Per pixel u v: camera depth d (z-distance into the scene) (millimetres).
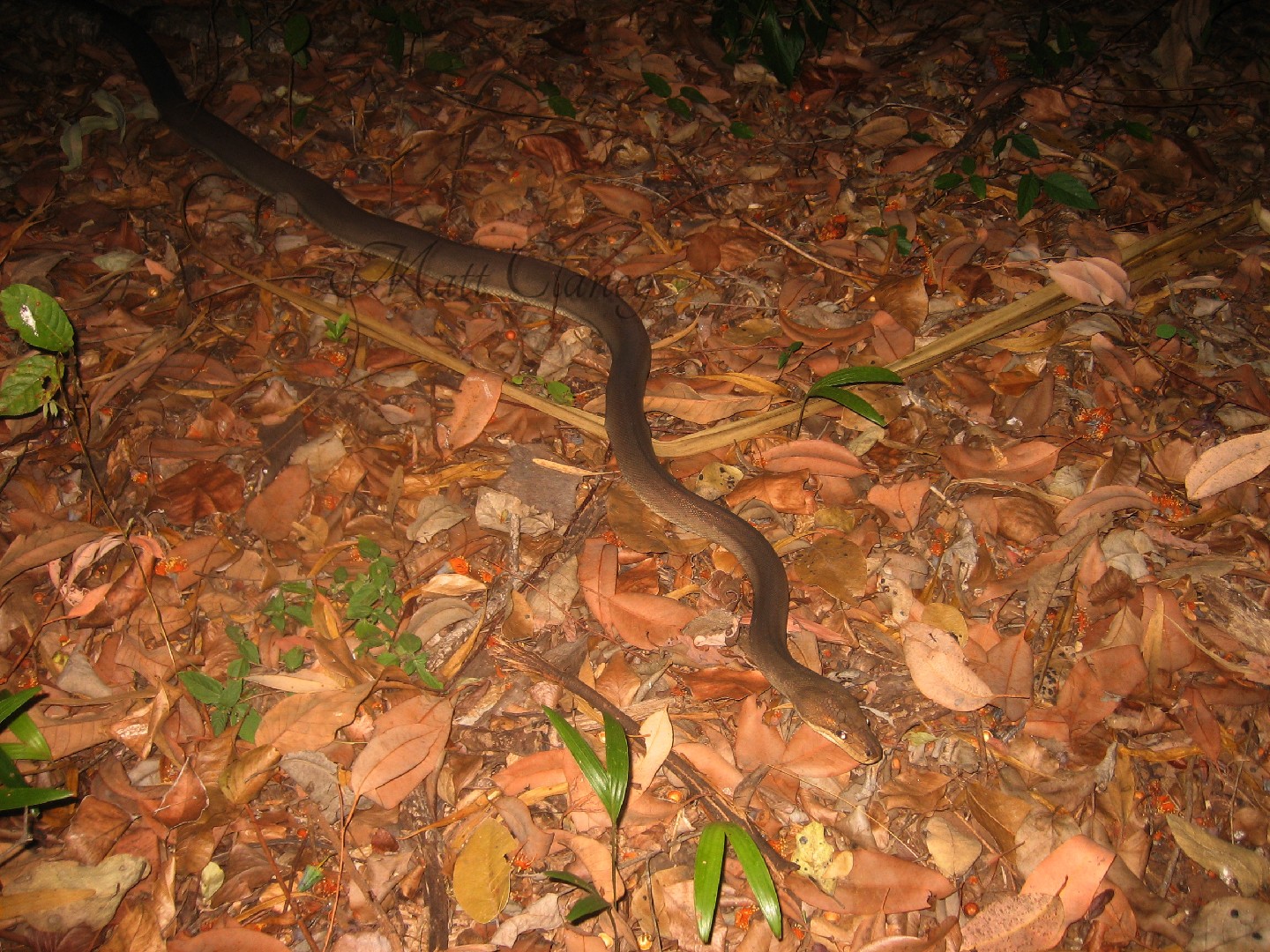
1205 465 896
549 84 1211
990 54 1253
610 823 782
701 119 1221
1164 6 1291
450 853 781
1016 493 921
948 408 980
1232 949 742
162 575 895
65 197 1166
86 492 944
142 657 851
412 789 797
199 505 926
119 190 1174
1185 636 842
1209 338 1010
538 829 780
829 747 809
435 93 1257
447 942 751
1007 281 1062
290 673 845
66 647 864
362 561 907
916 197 1143
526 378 1023
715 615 871
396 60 1228
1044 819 781
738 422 972
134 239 1114
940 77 1240
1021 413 972
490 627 872
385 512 934
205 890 770
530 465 960
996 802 788
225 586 895
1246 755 813
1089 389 985
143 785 807
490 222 1146
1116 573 875
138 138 1229
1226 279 1052
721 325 1057
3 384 856
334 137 1229
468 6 1343
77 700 832
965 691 819
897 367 989
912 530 910
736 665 858
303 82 1277
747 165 1181
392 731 799
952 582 886
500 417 985
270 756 794
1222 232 1076
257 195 1174
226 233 1135
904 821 792
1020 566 887
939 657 828
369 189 1179
